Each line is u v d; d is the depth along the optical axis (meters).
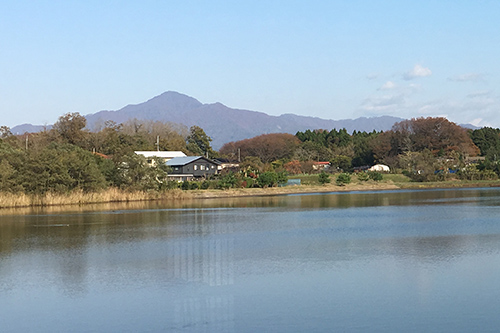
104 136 178.12
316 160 198.88
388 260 33.16
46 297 25.84
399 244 39.31
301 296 25.14
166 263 33.38
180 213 67.50
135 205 81.31
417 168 147.88
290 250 37.44
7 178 78.44
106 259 35.06
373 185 129.38
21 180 79.69
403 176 147.38
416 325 20.83
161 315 22.70
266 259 34.12
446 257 33.84
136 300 25.02
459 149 182.62
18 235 47.03
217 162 159.12
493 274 28.84
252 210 71.50
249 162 145.12
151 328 21.16
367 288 26.34
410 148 182.75
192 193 101.31
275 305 23.77
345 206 76.19
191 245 40.53
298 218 59.75
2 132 163.12
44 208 75.62
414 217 58.81
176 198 95.25
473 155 193.50
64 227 52.69
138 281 28.66
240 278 28.92
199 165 139.62
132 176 92.75
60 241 43.31
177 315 22.67
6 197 76.38
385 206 74.88
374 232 46.34
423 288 26.14
